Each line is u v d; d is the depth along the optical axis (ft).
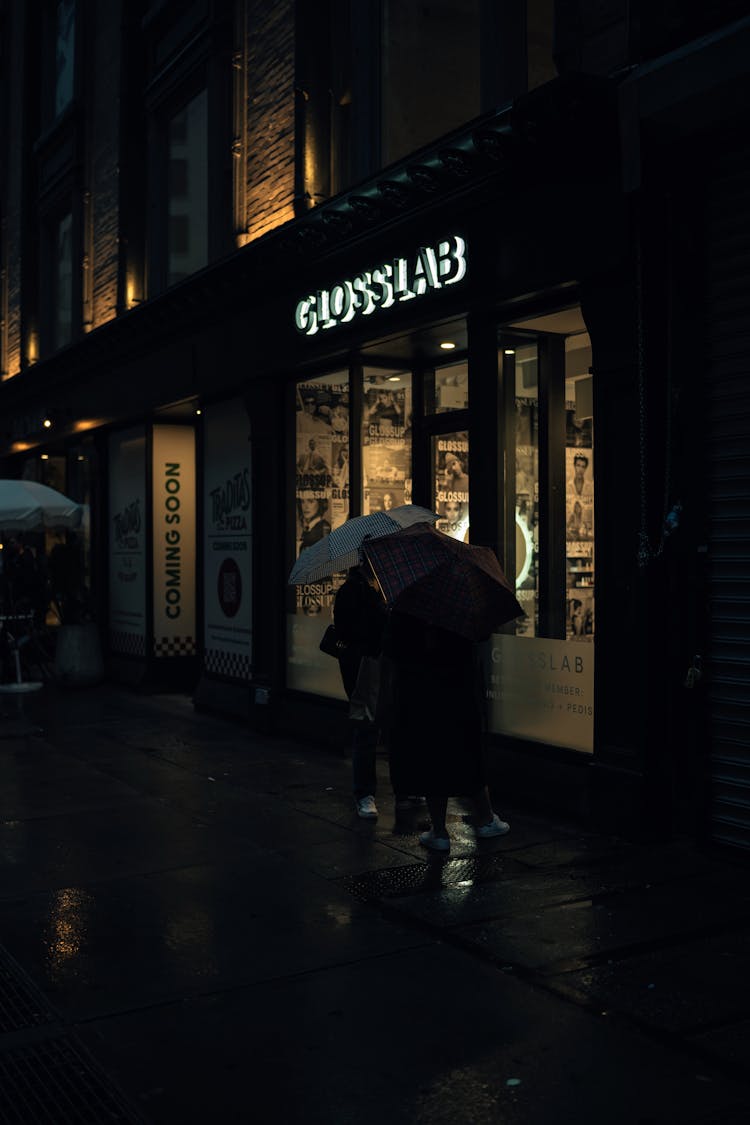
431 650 19.60
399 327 26.76
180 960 14.88
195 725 35.22
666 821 20.58
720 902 17.10
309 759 29.37
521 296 22.91
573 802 22.21
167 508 43.68
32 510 43.47
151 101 42.98
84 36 50.31
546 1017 12.96
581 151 20.86
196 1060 11.95
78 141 50.67
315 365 31.53
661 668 20.53
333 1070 11.69
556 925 16.10
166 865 19.38
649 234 20.33
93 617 48.60
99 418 46.70
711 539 19.74
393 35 28.68
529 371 25.00
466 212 24.20
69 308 54.13
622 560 20.85
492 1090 11.21
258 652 34.09
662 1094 11.11
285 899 17.44
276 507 33.27
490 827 20.94
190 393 38.17
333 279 29.66
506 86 24.82
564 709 22.84
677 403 20.36
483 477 24.94
